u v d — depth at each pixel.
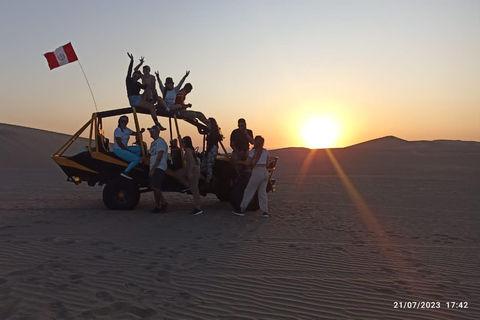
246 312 4.19
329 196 15.02
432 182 21.38
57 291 4.58
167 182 10.77
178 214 9.98
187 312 4.14
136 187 10.45
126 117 10.50
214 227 8.48
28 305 4.15
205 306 4.31
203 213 10.23
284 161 45.97
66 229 7.93
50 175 27.03
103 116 10.50
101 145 10.58
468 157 46.12
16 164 47.47
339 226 8.97
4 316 3.88
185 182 10.37
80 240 7.02
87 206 11.28
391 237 7.91
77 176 10.58
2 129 59.59
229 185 11.17
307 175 28.09
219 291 4.76
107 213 9.98
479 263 6.20
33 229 7.87
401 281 5.26
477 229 8.88
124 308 4.19
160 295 4.58
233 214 10.16
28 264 5.55
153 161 9.84
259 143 9.70
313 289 4.90
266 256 6.32
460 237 8.05
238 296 4.62
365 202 13.27
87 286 4.77
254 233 8.00
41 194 14.80
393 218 10.16
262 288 4.90
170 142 10.88
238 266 5.76
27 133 60.69
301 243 7.25
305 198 14.36
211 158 10.64
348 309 4.32
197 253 6.38
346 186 19.27
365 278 5.35
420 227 9.02
